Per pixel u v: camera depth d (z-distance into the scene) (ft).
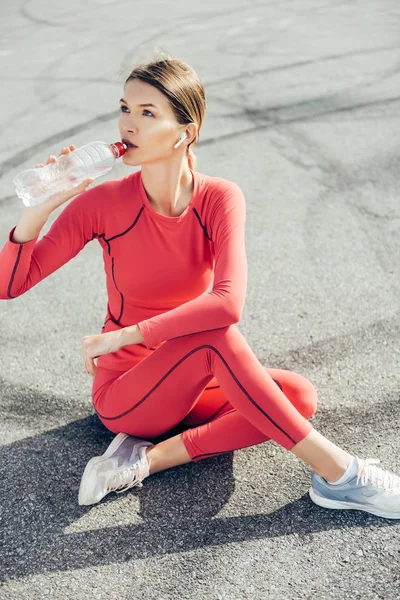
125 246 7.58
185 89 7.08
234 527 7.59
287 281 12.02
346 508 7.64
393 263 12.34
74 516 7.82
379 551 7.20
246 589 6.89
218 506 7.86
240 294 7.26
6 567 7.25
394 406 9.18
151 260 7.62
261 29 26.11
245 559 7.21
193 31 26.50
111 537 7.54
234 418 7.88
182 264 7.70
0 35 28.12
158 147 7.11
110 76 22.22
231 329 7.34
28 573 7.18
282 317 11.12
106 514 7.83
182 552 7.33
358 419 9.00
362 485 7.43
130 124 7.10
